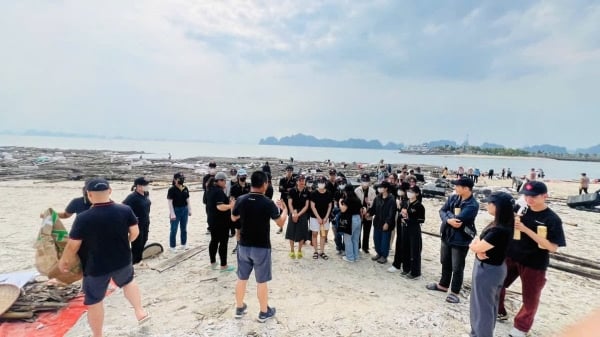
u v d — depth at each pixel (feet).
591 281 21.97
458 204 17.58
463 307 16.42
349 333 13.57
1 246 24.72
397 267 21.62
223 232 20.42
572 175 198.18
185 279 19.31
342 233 23.79
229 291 17.71
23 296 14.93
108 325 13.83
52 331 13.24
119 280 12.78
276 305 16.05
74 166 100.94
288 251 25.85
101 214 12.05
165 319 14.42
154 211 41.04
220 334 13.15
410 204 20.47
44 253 15.23
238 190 23.48
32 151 187.62
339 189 28.32
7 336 12.78
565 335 5.38
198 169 101.45
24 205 42.04
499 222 12.13
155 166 109.70
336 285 19.01
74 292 16.14
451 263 18.17
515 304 17.38
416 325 14.37
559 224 13.02
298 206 23.68
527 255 13.52
